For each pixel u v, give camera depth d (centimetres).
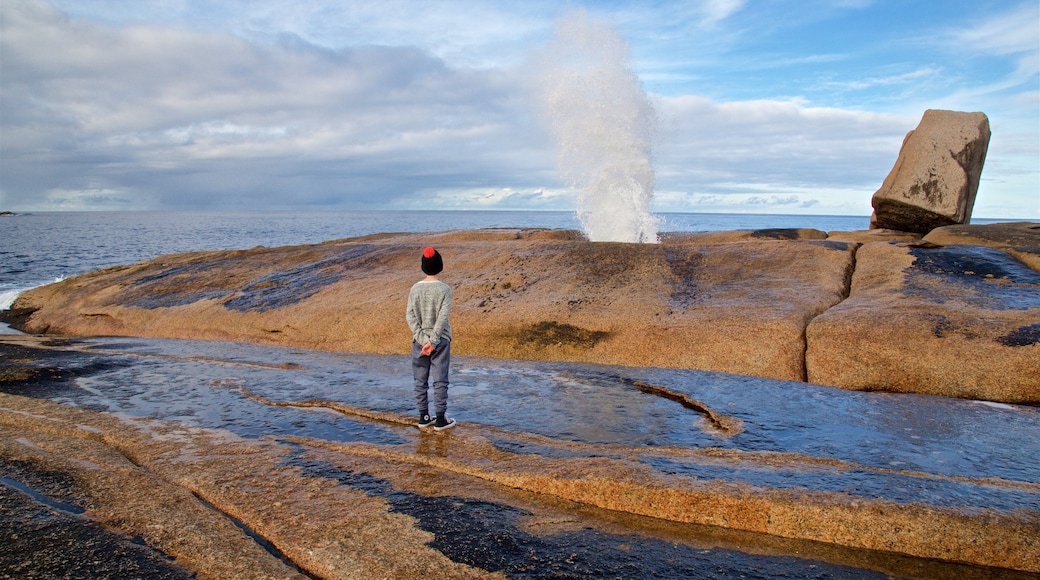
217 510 487
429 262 652
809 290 1070
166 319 1423
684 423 682
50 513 462
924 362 835
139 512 468
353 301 1298
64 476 537
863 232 1568
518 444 612
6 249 4512
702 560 418
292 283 1484
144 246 5109
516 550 422
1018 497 473
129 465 568
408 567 398
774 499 468
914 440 619
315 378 915
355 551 417
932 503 459
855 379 856
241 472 552
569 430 657
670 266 1252
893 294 1003
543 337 1077
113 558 402
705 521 477
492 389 834
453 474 553
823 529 453
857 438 626
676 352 977
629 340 1020
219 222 13775
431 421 675
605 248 1360
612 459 560
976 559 429
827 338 904
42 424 690
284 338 1260
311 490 515
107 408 762
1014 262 1068
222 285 1552
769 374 909
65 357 1066
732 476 515
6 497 488
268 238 6444
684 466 541
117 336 1398
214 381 902
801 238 1593
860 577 405
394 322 1191
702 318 1016
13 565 389
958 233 1300
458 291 1280
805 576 401
